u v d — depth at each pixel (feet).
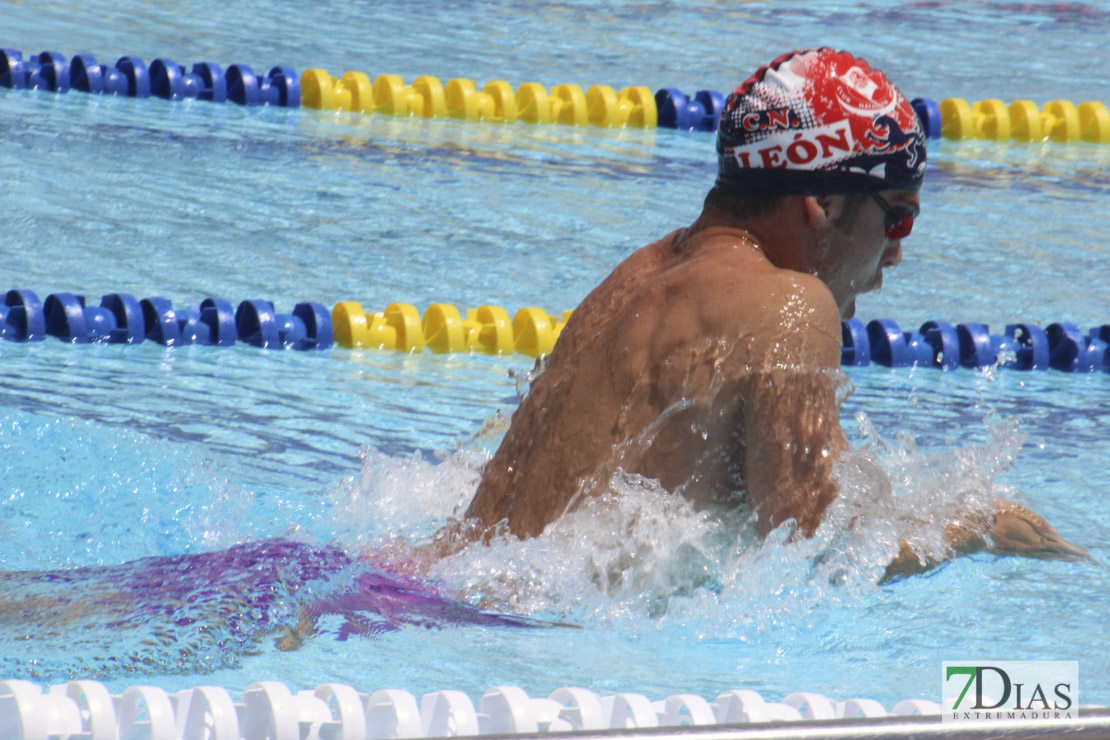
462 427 44.68
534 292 61.72
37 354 49.93
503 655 23.94
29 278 57.00
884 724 16.57
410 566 27.89
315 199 75.31
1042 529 31.37
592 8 160.15
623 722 19.01
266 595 24.93
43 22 123.44
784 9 168.25
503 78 117.91
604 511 25.80
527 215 75.36
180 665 22.12
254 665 22.66
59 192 71.05
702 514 25.88
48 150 80.12
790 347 24.90
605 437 26.02
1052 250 73.97
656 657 24.31
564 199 79.77
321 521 32.42
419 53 126.52
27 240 62.23
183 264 61.41
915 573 28.63
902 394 51.98
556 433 26.76
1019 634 26.03
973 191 88.69
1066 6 180.55
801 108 26.07
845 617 26.45
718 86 120.47
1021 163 99.96
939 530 29.89
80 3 135.64
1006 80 130.31
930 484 31.22
